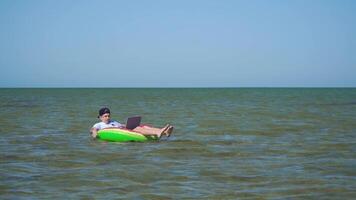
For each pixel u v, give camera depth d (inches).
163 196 317.4
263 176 383.9
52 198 310.7
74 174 390.0
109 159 467.8
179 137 666.2
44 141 620.4
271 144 594.2
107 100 2385.6
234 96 3346.5
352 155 500.1
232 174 391.5
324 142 616.4
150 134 616.4
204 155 497.4
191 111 1370.6
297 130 784.9
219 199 309.7
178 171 404.2
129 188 340.2
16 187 341.7
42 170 408.8
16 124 888.3
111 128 614.2
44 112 1286.9
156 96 3326.8
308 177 379.2
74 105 1763.0
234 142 613.0
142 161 456.4
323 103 1975.9
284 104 1887.3
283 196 318.3
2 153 508.7
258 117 1099.3
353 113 1261.1
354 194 323.6
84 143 595.8
